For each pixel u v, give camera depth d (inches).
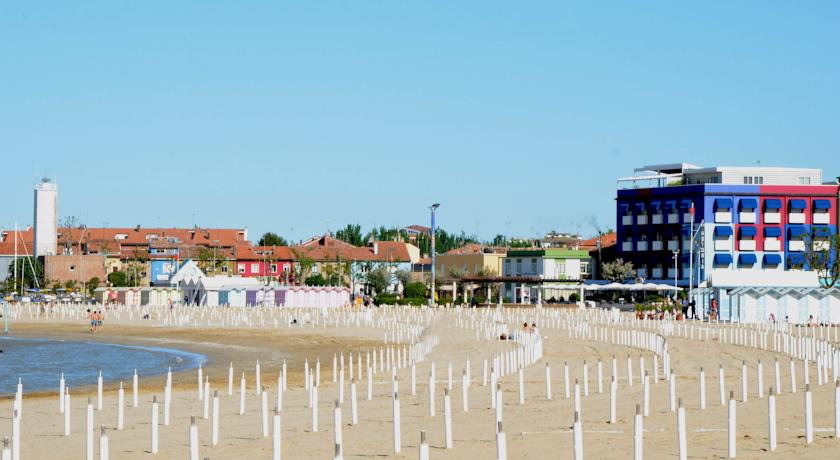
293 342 4301.2
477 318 5246.1
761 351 3238.2
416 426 1598.2
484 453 1312.7
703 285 5708.7
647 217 7362.2
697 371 2564.0
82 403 2127.2
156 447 1432.1
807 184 7303.2
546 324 4680.1
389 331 4704.7
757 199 7081.7
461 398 1985.7
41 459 1411.2
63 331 5132.9
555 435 1444.4
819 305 5068.9
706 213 7057.1
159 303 7755.9
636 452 1115.3
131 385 2623.0
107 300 7741.1
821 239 6525.6
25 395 2400.3
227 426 1680.6
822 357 2564.0
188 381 2748.5
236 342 4355.3
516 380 2374.5
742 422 1520.7
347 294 7706.7
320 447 1412.4
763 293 5098.4
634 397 1943.9
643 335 3469.5
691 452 1264.8
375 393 2139.5
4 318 5664.4
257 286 7618.1
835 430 1366.9
